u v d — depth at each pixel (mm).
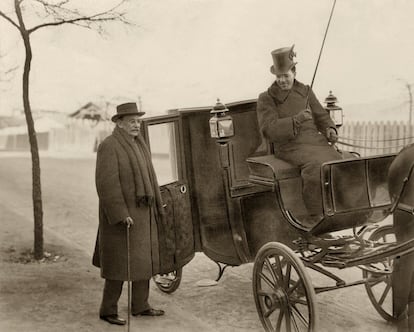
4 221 9219
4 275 6602
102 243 5449
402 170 4785
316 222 5105
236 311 5867
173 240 5965
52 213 10086
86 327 5270
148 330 5309
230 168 5934
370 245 5184
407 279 4734
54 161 16078
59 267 7051
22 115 18078
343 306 6008
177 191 6051
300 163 5223
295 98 5504
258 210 5934
